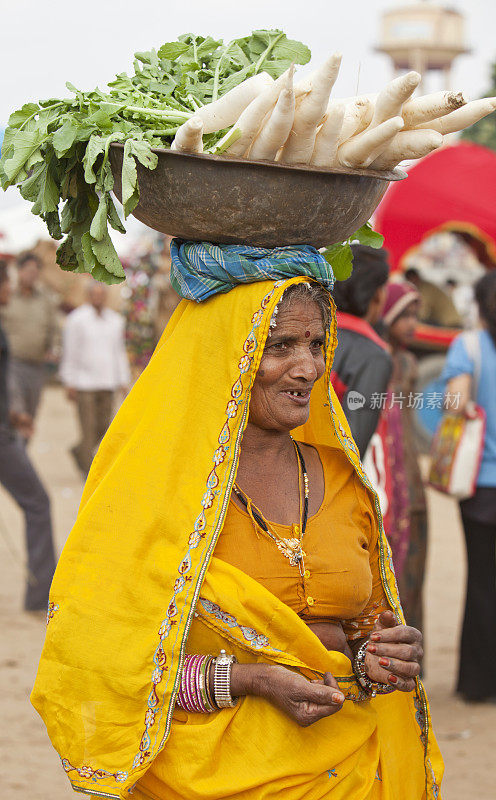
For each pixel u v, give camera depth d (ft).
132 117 10.61
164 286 44.06
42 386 47.60
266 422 10.87
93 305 50.06
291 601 10.77
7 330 46.24
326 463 11.74
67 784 20.56
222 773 10.34
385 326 21.03
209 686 10.28
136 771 10.21
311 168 9.95
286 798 10.38
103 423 50.80
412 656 10.89
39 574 31.63
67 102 10.70
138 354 45.47
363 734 10.93
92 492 11.12
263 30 12.05
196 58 11.93
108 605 10.53
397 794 11.44
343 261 12.50
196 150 9.90
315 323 10.71
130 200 9.95
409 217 52.03
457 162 52.21
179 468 10.68
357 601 11.12
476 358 24.79
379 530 11.68
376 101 10.21
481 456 24.99
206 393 10.71
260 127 9.87
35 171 10.71
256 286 10.48
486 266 58.70
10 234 66.23
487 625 25.54
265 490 11.03
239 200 10.03
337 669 10.85
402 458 22.56
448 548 42.96
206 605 10.47
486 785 20.79
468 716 24.95
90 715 10.55
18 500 31.58
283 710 10.30
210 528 10.43
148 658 10.34
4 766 21.26
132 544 10.57
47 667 10.77
